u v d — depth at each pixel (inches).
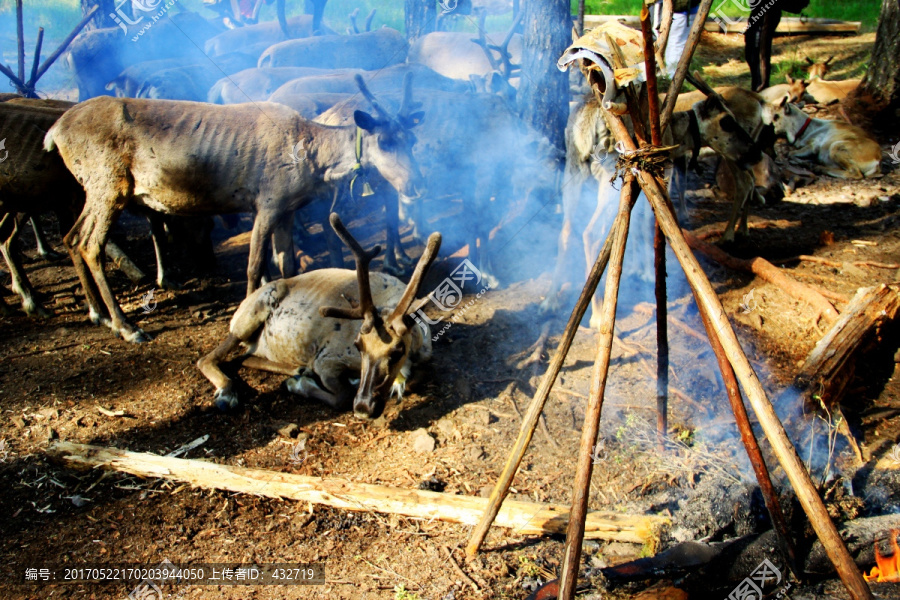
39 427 180.2
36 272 275.6
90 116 207.9
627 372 203.3
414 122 224.1
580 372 204.4
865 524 138.6
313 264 276.7
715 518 143.4
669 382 198.1
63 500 155.6
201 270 277.1
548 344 217.8
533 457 170.1
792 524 141.9
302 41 474.6
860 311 188.7
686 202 338.6
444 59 471.8
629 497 155.4
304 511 153.5
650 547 139.9
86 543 143.6
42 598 130.2
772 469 155.7
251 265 225.9
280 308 198.2
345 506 152.5
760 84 422.0
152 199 219.3
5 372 204.5
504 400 192.7
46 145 214.4
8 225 233.8
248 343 207.9
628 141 125.8
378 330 169.2
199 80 420.2
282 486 154.9
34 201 231.3
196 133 211.6
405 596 130.9
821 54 557.9
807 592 128.1
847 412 187.3
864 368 205.0
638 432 176.2
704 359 209.5
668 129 239.8
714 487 149.9
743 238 286.5
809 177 370.0
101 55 467.2
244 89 388.5
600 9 591.5
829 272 260.4
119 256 262.4
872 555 133.8
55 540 144.1
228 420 185.8
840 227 306.8
